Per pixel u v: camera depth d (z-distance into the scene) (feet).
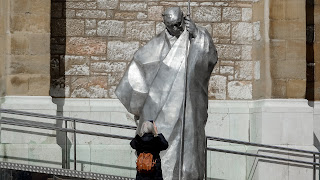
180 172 38.27
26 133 47.01
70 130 43.19
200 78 39.17
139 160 33.76
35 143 47.06
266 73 50.67
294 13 50.72
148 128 34.12
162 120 38.68
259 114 50.47
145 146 33.96
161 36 40.40
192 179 38.45
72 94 50.96
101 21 51.70
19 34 47.93
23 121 47.01
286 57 50.60
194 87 39.04
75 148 43.91
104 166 48.73
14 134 46.83
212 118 51.72
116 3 51.93
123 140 50.08
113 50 51.67
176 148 38.42
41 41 48.21
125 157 49.01
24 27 48.03
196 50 39.04
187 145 38.60
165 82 39.04
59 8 51.31
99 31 51.67
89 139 49.65
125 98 39.96
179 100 38.75
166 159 38.29
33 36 48.08
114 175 44.06
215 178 50.37
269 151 49.42
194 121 38.81
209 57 39.19
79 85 51.11
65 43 51.21
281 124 49.96
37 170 42.60
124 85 39.99
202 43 39.14
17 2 47.96
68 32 51.31
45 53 48.24
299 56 50.65
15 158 46.39
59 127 44.06
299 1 50.78
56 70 50.90
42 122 47.29
